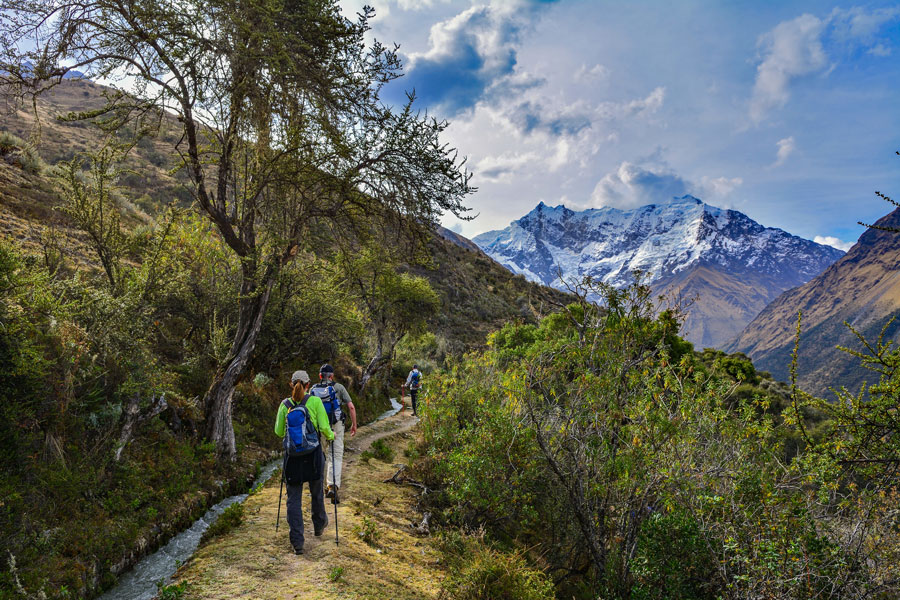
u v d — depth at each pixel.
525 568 6.40
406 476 10.31
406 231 11.27
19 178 15.96
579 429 7.28
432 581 5.88
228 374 9.98
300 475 5.93
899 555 4.81
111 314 7.91
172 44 7.48
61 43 7.27
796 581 4.72
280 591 4.77
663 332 7.31
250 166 9.86
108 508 6.46
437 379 11.85
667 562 5.99
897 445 4.74
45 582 4.91
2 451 5.75
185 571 5.29
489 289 59.22
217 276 13.19
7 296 6.45
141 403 8.22
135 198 27.45
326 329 16.53
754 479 5.91
